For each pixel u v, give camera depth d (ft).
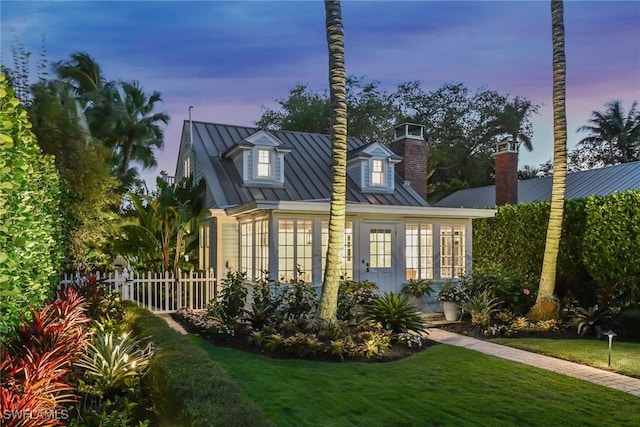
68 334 15.76
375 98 104.06
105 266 43.16
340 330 25.45
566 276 38.70
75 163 31.78
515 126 103.81
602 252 35.09
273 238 34.63
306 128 98.32
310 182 49.21
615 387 19.02
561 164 33.22
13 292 11.27
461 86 107.04
